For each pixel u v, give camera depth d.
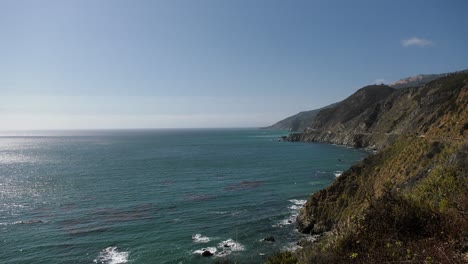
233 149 160.12
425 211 9.95
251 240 35.75
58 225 41.38
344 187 39.12
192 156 127.50
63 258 31.77
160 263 30.61
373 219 10.49
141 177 77.50
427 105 103.81
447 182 14.41
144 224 41.44
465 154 17.78
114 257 31.97
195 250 33.38
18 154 151.62
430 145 33.72
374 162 41.44
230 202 52.22
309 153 129.75
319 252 12.09
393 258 8.22
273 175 77.81
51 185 68.94
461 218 8.88
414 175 28.73
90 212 47.22
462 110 44.75
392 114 142.38
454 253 7.39
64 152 157.38
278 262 15.11
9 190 64.06
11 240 36.28
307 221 37.72
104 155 136.50
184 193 59.28
